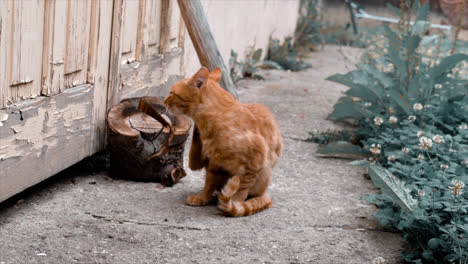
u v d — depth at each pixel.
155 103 4.32
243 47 9.56
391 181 3.44
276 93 8.55
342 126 6.81
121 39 4.39
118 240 3.24
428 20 6.45
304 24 14.17
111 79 4.32
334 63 12.31
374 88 6.05
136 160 4.15
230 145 3.59
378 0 22.58
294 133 6.34
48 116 3.54
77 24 3.77
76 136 3.93
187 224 3.55
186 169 4.70
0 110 3.08
